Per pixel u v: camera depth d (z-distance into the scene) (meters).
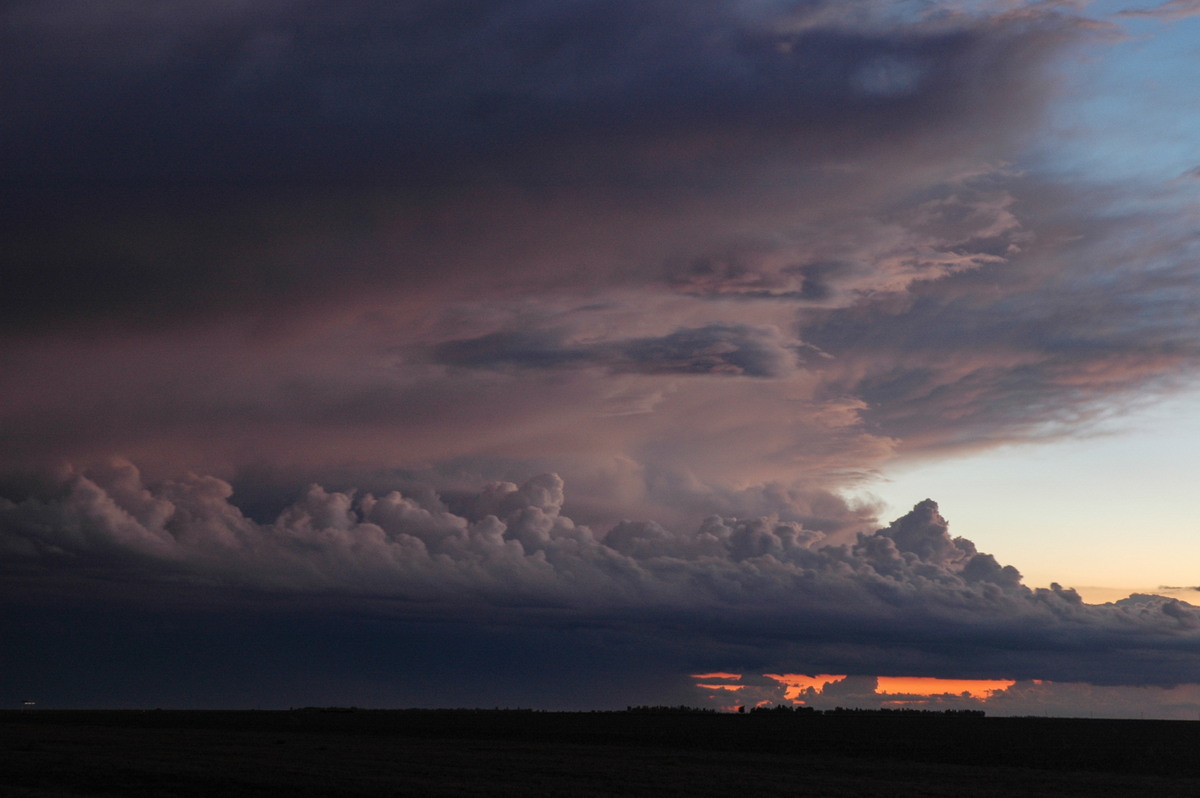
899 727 133.12
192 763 68.44
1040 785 64.94
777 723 141.62
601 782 61.06
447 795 53.41
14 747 81.31
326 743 94.62
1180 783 67.69
